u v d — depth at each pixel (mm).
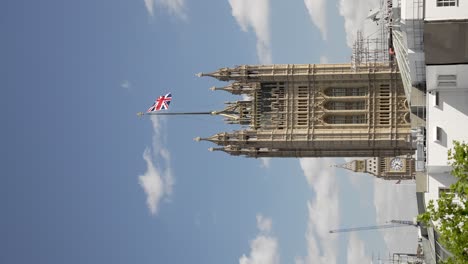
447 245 66125
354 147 121000
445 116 90000
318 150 123562
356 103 122000
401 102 119688
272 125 123000
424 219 66500
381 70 119688
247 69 124375
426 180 91312
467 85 88438
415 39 85875
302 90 122688
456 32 83188
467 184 64000
